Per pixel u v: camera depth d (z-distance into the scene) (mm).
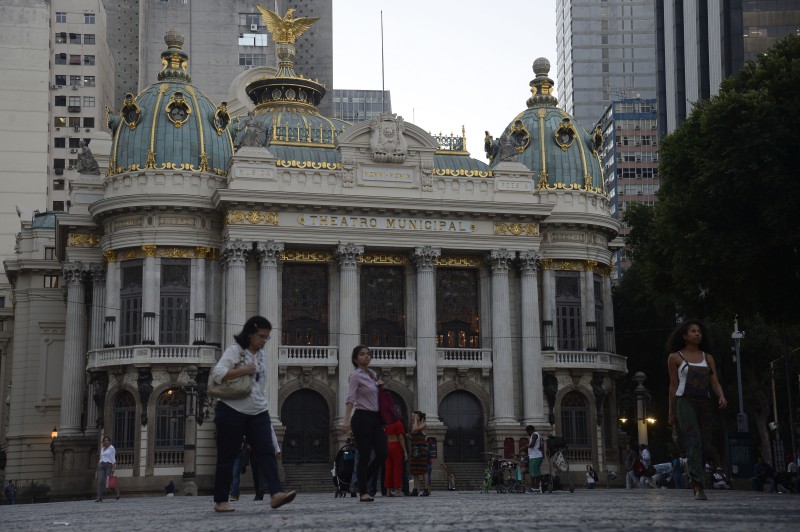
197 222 74250
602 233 82500
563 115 85250
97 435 75688
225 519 17297
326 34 181125
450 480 71812
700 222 48406
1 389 107188
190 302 73500
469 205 76250
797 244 46250
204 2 135375
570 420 79062
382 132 76250
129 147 75562
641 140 183125
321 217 74438
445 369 76562
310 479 72062
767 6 109500
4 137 135250
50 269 88875
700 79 118375
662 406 93500
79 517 21547
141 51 134750
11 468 85750
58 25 145750
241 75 94062
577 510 17578
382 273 77625
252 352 18719
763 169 45594
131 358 72000
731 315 54219
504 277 77250
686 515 15703
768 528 13094
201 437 72062
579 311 80625
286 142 79500
